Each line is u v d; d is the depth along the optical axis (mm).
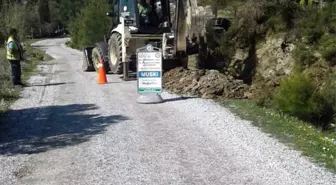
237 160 6723
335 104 11383
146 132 8344
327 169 6301
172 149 7297
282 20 15281
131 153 7121
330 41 13562
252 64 15945
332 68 13266
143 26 15359
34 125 9062
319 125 11148
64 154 7141
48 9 77250
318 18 14406
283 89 11398
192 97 11805
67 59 27797
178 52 14648
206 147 7383
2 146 7641
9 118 9703
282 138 7914
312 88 11586
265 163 6566
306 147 7348
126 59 15102
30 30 59750
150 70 10969
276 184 5785
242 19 16078
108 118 9523
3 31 28766
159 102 11008
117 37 15695
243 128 8547
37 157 7016
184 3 14141
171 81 13445
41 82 15195
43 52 32000
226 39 16500
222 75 13438
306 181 5863
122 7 15500
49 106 10945
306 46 14234
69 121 9352
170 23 15609
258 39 15992
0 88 12531
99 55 17312
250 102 11461
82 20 41125
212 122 8992
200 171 6293
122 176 6152
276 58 15039
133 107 10578
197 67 16781
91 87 13766
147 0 15492
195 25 14211
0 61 17969
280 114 10469
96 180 6027
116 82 14820
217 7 17312
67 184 5906
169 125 8836
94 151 7254
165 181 5945
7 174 6281
